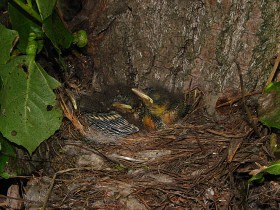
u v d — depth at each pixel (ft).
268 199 1.52
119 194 1.54
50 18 1.51
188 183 1.52
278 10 1.58
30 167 1.61
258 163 1.52
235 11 1.61
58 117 1.54
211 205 1.51
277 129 1.55
